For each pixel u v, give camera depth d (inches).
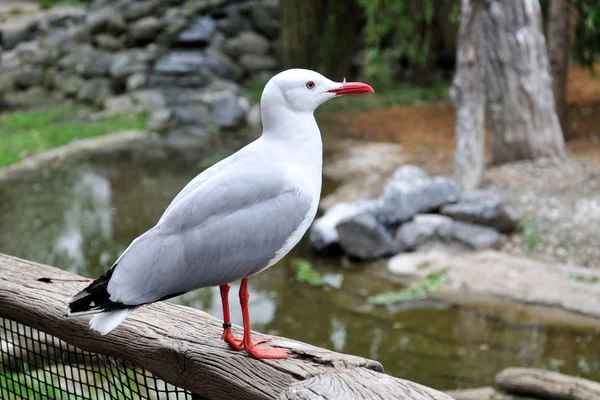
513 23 402.0
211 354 97.4
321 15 638.5
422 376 237.5
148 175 455.8
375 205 348.8
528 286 291.9
